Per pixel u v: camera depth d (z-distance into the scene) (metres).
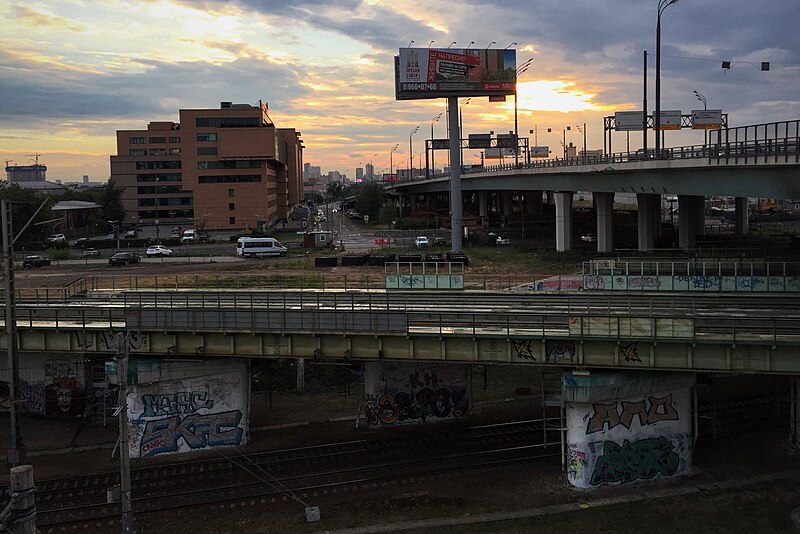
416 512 30.31
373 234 137.62
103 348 39.03
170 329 37.47
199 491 32.28
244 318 37.00
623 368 32.97
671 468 33.53
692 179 64.69
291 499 31.55
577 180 87.06
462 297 48.16
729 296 49.22
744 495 31.34
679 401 33.72
